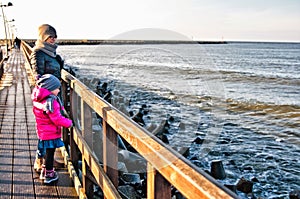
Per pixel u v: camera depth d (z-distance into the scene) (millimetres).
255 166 8695
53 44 4066
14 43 63844
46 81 3354
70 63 36156
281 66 55500
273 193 7211
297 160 9250
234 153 9555
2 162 4129
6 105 7891
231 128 12547
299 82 32688
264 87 28500
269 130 12680
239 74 38719
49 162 3537
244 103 19328
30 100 8641
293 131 12609
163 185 1511
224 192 1011
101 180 2553
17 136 5230
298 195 6715
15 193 3316
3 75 14531
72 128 3789
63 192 3375
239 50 131625
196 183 1109
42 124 3471
